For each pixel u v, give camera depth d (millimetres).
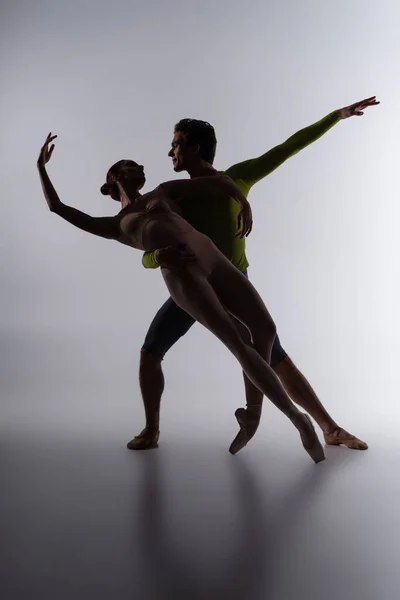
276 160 3205
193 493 2512
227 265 2928
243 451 3150
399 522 2199
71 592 1733
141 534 2105
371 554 1958
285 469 2822
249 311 2889
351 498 2434
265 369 2748
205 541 2053
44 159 3100
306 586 1766
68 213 3041
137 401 4395
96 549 1994
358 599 1702
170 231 2941
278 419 3848
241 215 3055
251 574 1831
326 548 2000
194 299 2773
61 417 3936
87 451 3172
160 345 3250
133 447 3211
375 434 3455
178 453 3123
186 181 3082
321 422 3248
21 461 2992
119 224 3098
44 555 1956
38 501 2432
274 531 2127
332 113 3240
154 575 1826
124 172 3299
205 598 1705
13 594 1724
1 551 1984
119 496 2479
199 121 3205
